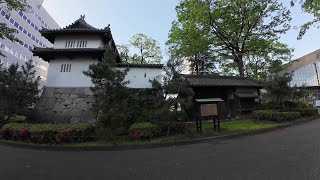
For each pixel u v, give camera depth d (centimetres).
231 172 571
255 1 2095
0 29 1599
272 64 2345
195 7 2025
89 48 1619
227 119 1775
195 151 879
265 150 809
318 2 1248
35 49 1605
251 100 1955
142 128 1126
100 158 811
